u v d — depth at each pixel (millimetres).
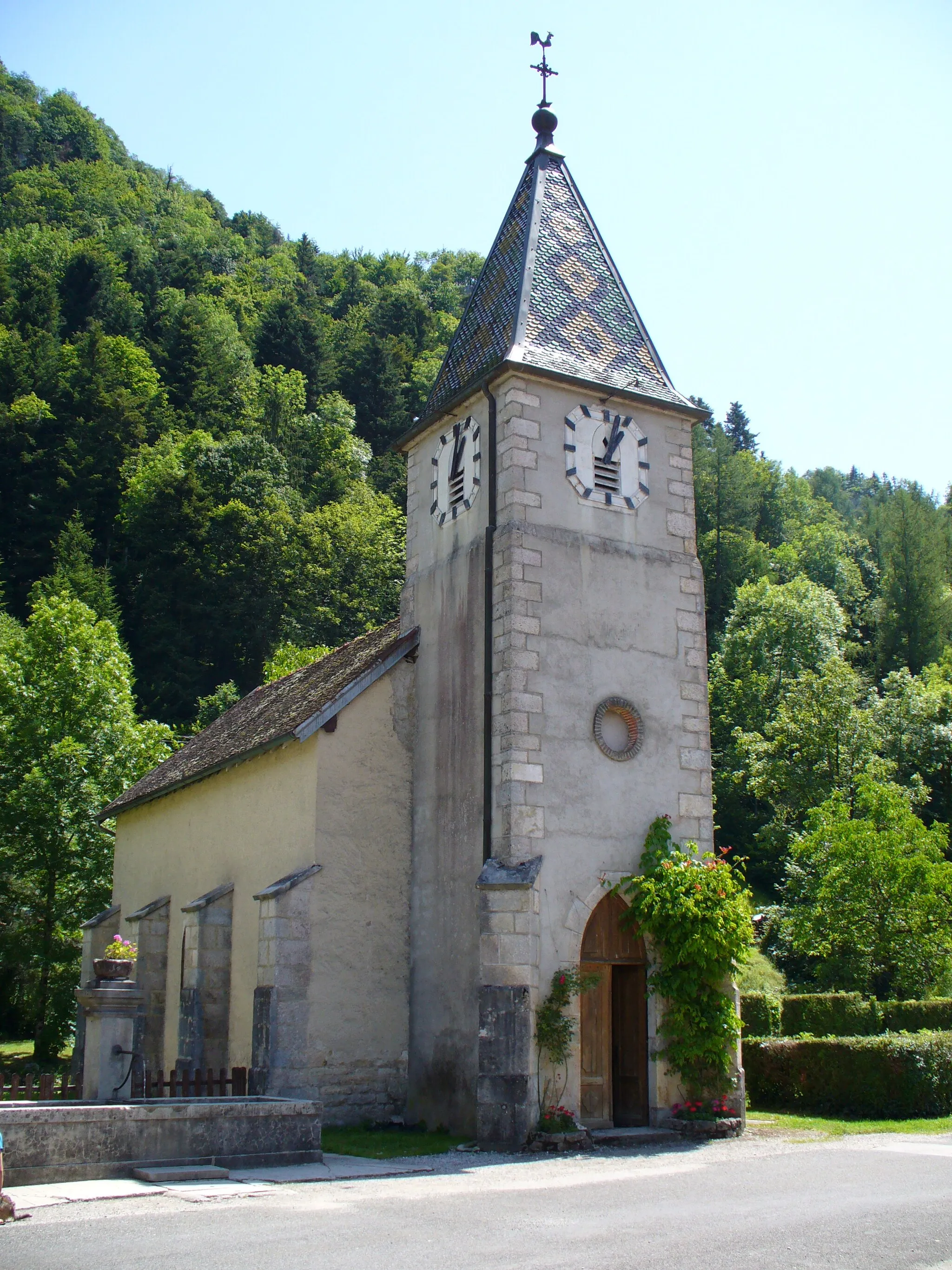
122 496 71438
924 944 29812
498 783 18406
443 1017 19297
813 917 31703
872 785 32562
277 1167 14320
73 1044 35469
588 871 18453
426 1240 9938
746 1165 14508
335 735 20672
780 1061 21125
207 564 67750
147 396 81875
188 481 69000
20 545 68500
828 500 116188
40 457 71000
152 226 133125
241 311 109625
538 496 19609
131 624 65625
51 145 151750
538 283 21297
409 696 21516
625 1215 11109
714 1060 18188
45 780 34594
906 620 66938
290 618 66625
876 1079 19391
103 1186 12508
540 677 18797
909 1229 10273
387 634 25234
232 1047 21797
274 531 68812
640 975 18828
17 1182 12484
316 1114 14828
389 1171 14094
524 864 17797
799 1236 10062
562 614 19297
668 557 20828
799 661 56750
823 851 32531
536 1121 16781
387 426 92625
